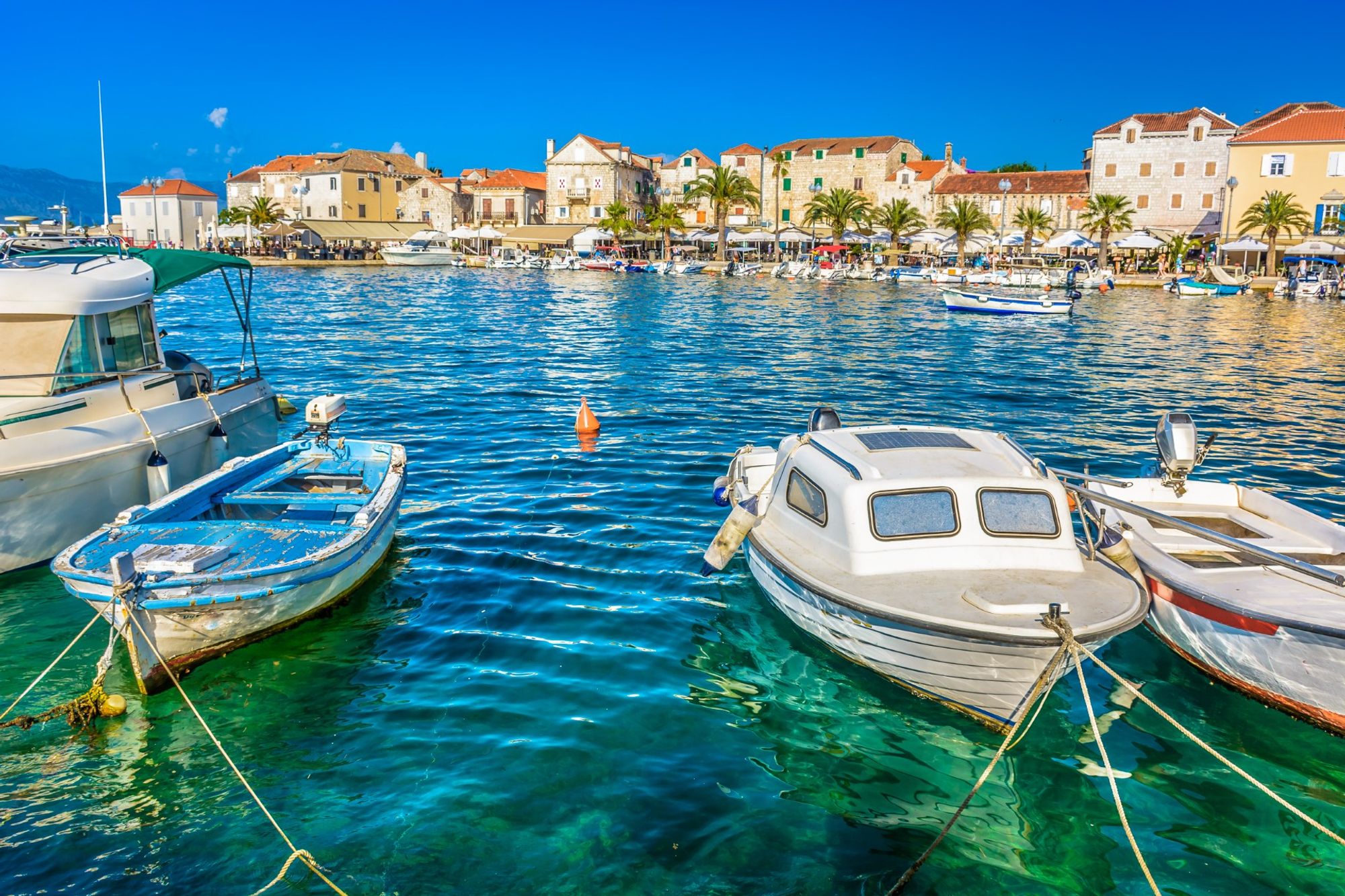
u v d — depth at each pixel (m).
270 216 104.25
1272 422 21.20
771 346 35.75
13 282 12.24
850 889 6.53
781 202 106.62
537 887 6.47
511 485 15.41
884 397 24.73
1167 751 8.24
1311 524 10.43
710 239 98.56
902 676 8.88
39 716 8.52
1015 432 20.27
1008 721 8.32
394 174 111.38
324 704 8.69
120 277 13.42
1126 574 9.17
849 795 7.56
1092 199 83.75
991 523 9.30
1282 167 72.94
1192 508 11.41
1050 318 49.41
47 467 11.39
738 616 10.56
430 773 7.67
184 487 11.55
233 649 9.47
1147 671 9.52
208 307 51.16
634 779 7.64
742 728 8.42
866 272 81.88
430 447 18.19
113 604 8.52
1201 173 81.56
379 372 27.89
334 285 70.31
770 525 10.84
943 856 6.90
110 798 7.40
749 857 6.81
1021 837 7.13
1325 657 8.12
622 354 32.69
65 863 6.68
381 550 11.43
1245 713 8.81
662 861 6.74
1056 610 7.86
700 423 20.70
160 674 8.80
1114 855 6.97
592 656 9.62
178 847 6.85
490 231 102.31
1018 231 90.25
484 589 11.19
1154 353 34.75
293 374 27.34
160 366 14.20
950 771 7.93
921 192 98.56
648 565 11.95
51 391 12.23
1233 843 7.11
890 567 9.15
